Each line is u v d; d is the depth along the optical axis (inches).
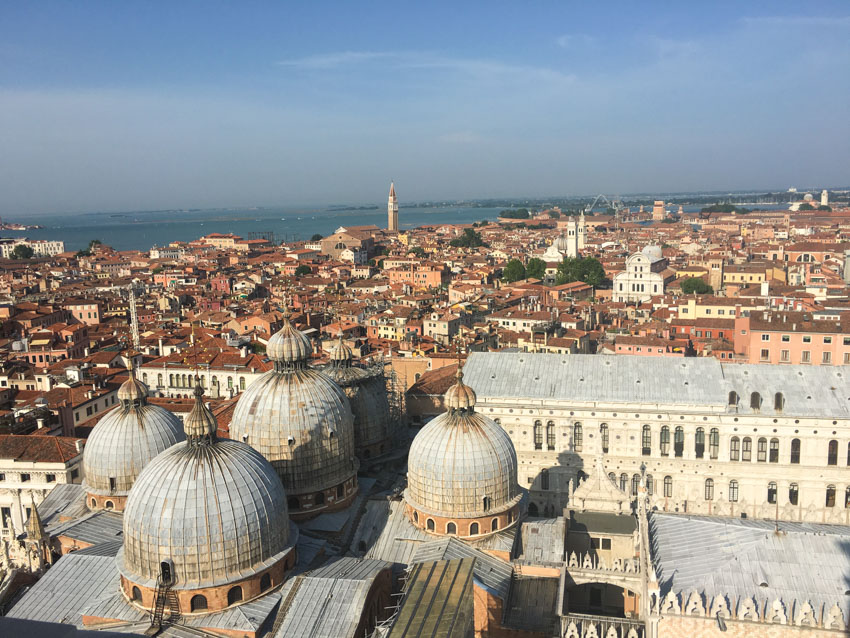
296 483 3294.8
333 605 2615.7
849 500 4256.9
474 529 3166.8
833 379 4397.1
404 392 5049.2
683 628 2316.7
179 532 2554.1
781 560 2529.5
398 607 2507.4
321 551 3095.5
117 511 3393.2
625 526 3373.5
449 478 3139.8
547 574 3058.6
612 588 3390.7
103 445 3383.4
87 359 7662.4
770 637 2250.2
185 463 2664.9
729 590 2428.6
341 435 3412.9
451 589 2504.9
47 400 5669.3
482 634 2817.4
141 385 3523.6
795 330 6535.4
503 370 4781.0
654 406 4389.8
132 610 2640.3
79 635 932.0
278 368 3462.1
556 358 4790.8
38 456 4151.1
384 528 3341.5
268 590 2721.5
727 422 4315.9
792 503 4333.2
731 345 7568.9
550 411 4503.0
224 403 5319.9
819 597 2362.2
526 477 4601.4
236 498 2637.8
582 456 4507.9
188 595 2568.9
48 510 3624.5
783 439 4279.0
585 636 2529.5
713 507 4407.0
